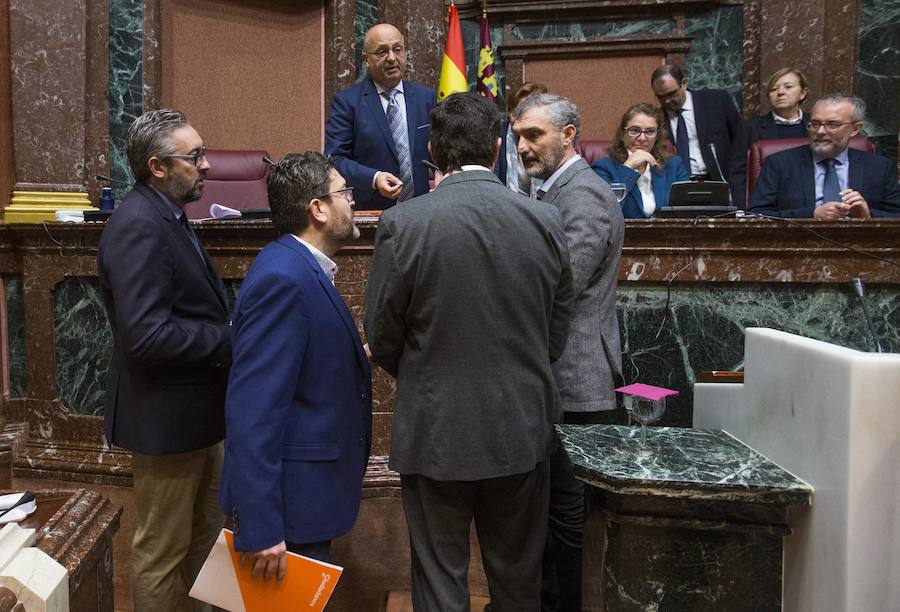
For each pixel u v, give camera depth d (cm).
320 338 169
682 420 251
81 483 287
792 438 149
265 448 156
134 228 193
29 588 117
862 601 124
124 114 429
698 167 427
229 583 163
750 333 176
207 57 480
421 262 158
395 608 248
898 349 240
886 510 125
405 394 168
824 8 491
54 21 377
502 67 555
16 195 366
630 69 543
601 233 204
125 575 282
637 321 253
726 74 523
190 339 194
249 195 391
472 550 261
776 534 147
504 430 161
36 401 296
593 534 164
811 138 326
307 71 512
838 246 240
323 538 169
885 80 481
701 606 150
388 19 511
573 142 216
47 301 293
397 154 353
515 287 161
